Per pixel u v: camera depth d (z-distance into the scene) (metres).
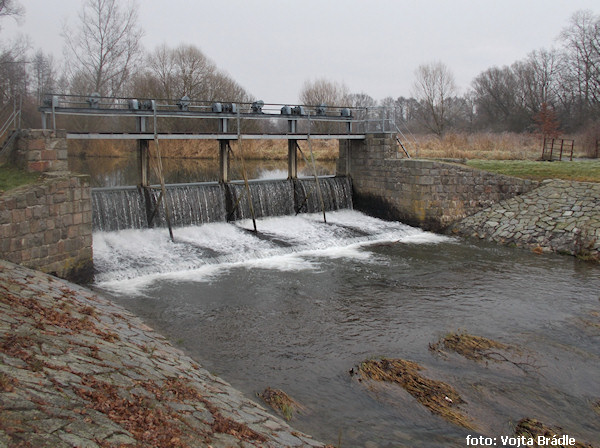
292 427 8.82
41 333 8.53
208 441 6.69
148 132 21.33
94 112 20.20
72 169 39.34
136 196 21.25
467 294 16.61
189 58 54.44
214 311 14.49
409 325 13.89
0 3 40.28
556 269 19.67
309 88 63.66
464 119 107.44
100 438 5.73
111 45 46.78
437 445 8.64
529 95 86.12
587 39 76.06
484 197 26.81
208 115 23.58
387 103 94.69
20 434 5.24
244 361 11.56
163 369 9.24
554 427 9.23
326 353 12.07
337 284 17.33
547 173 28.66
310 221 26.22
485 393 10.32
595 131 39.75
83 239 16.08
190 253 19.64
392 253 21.81
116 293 15.55
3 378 6.13
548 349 12.48
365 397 10.12
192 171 40.84
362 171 29.25
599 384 10.86
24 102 42.47
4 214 13.63
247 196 24.80
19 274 12.87
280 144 55.50
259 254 20.31
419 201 26.27
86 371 7.54
